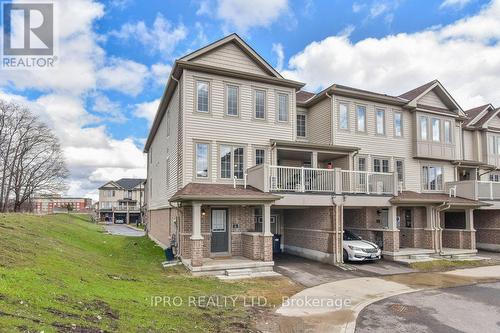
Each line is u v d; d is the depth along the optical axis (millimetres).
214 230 14070
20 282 5938
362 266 14094
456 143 21984
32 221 17219
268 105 15891
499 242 19578
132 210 64625
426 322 7410
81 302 5852
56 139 41156
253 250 13000
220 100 14930
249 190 13680
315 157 15930
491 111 24250
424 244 17234
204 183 14227
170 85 15883
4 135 37219
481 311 8234
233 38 15273
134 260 14336
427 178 20125
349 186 15695
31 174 38656
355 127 18125
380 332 6785
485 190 19031
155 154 24438
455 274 12930
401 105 19516
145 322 5699
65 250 11484
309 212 16094
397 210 18438
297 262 14789
